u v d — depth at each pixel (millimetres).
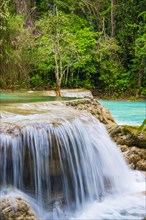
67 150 4762
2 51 15867
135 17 20578
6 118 5031
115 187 5234
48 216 4125
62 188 4535
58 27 16328
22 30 16547
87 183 4879
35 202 4168
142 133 6145
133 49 20203
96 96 19828
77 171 4801
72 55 17688
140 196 4977
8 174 4168
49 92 12070
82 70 19516
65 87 19156
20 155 4289
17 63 16422
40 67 18141
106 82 19781
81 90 14812
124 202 4758
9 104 6648
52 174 4496
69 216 4297
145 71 19391
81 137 5133
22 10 19922
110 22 22203
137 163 5922
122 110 14008
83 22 21250
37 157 4410
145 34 18672
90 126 5645
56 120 4984
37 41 17500
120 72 20031
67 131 4895
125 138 6215
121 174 5535
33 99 8086
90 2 21797
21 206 3631
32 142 4418
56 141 4652
